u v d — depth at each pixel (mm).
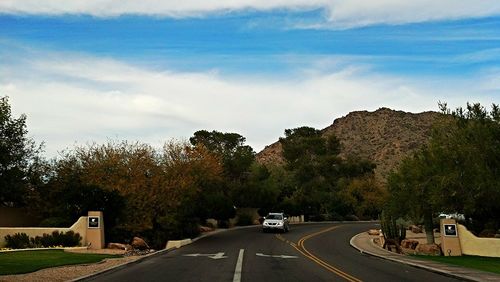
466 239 28672
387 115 174500
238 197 65375
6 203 34062
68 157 36562
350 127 174750
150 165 37531
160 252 27656
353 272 19328
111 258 23250
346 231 52250
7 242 27281
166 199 36344
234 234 46594
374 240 41031
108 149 37156
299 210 76750
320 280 16641
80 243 28453
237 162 69062
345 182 96750
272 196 69062
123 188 33906
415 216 32969
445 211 28203
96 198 31062
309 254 28062
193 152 43406
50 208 33594
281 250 30438
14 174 33031
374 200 85375
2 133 33031
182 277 17000
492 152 25984
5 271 16609
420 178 29703
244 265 21312
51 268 18375
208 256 25953
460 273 18562
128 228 32375
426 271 20234
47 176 35312
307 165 100312
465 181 25922
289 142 107438
